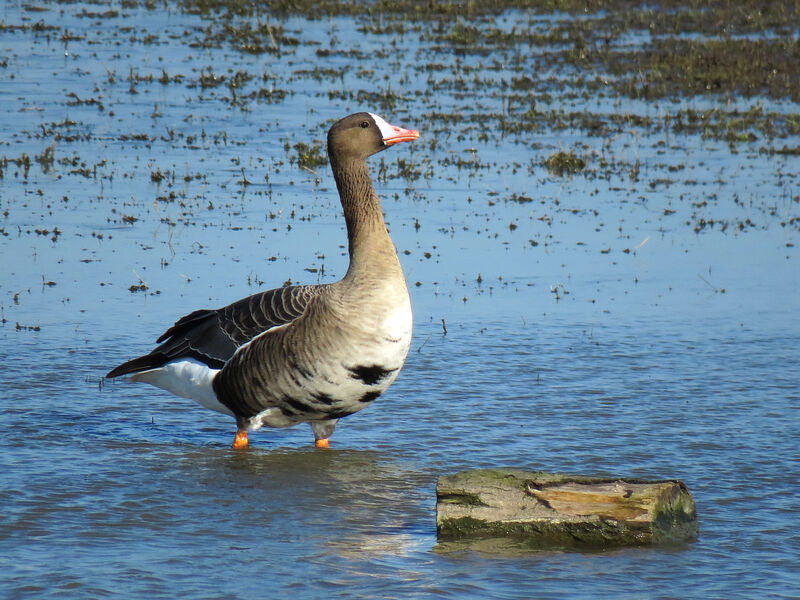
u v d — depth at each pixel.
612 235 20.27
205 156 24.78
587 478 9.57
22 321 15.26
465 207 21.75
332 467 11.05
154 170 23.48
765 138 27.98
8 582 8.22
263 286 16.78
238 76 32.41
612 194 22.97
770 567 8.78
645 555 8.99
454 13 43.16
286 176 23.52
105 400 12.93
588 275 18.19
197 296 16.34
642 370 14.16
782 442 11.71
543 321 16.06
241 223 20.19
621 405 12.89
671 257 19.17
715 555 9.01
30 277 17.06
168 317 15.48
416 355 14.63
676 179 24.16
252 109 29.17
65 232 19.27
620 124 28.77
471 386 13.51
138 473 10.72
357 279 10.88
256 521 9.59
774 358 14.70
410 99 30.70
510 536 9.30
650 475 10.74
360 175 11.27
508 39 38.47
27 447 11.30
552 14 43.03
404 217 20.97
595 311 16.56
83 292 16.48
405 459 11.26
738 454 11.34
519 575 8.57
